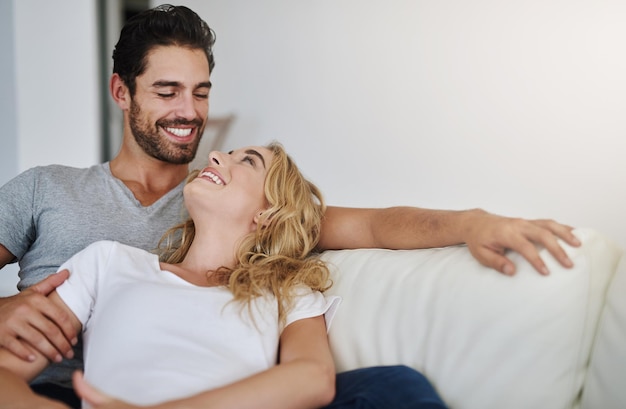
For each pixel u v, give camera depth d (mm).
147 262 1281
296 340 1170
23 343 1131
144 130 1647
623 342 920
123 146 1698
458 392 1045
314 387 1035
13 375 1042
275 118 2342
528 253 1013
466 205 2115
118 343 1112
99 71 2549
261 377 1007
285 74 2314
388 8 2158
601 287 995
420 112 2150
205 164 2246
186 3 2439
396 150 2188
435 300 1134
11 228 1511
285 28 2301
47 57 2484
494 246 1081
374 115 2207
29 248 1572
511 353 1000
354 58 2217
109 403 933
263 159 1426
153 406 933
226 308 1182
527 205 2041
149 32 1627
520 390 982
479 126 2080
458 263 1152
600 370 949
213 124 2428
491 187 2080
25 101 2498
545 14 1972
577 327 973
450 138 2119
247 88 2377
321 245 1489
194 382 1051
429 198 2162
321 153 2291
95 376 1095
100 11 2566
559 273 991
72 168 1629
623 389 906
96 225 1508
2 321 1133
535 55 1997
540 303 987
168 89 1627
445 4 2088
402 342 1158
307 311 1234
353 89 2229
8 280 2590
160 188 1706
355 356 1205
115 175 1671
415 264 1233
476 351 1037
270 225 1387
